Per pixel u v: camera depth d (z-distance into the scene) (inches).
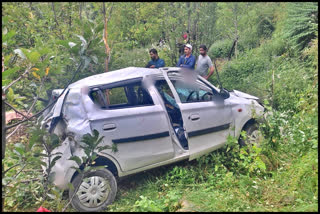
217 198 154.2
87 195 153.8
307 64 329.1
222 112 193.5
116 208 155.2
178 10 357.7
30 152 135.5
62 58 229.3
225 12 445.4
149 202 148.9
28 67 133.3
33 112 227.1
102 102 163.8
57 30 291.7
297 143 193.0
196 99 192.5
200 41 367.6
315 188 154.4
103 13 269.1
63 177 151.1
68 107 161.5
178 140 178.7
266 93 295.3
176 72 192.5
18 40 269.7
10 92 135.7
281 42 397.7
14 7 269.1
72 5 307.3
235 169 182.2
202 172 183.2
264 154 189.6
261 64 368.5
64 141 155.3
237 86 335.0
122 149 160.7
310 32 338.3
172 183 175.2
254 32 487.2
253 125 204.7
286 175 169.2
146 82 176.7
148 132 167.5
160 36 354.0
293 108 258.7
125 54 340.5
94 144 138.7
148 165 169.9
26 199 159.5
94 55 133.1
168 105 191.9
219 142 192.4
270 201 152.0
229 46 460.8
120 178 168.1
